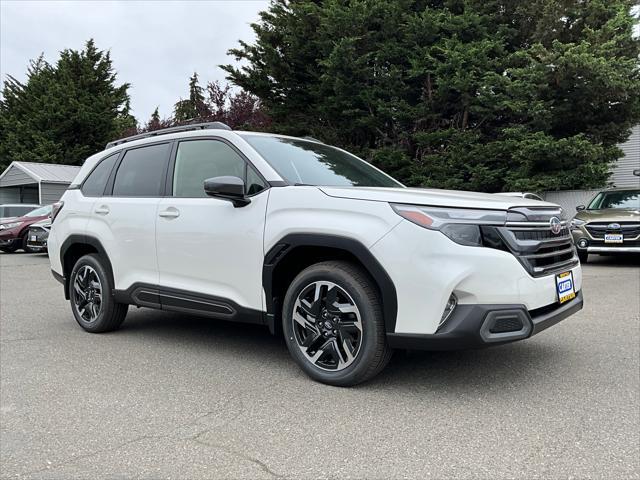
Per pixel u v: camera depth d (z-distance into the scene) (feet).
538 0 49.14
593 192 47.06
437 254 10.18
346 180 13.82
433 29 48.80
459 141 48.57
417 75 48.73
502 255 10.24
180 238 13.96
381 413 10.18
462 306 10.17
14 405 10.88
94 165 17.72
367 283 11.06
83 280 17.07
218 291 13.29
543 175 46.91
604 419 9.79
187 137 14.90
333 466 8.21
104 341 15.93
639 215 31.60
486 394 11.09
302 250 12.02
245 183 13.11
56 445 9.09
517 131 46.39
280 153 13.71
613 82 43.57
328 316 11.59
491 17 50.08
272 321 12.37
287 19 55.06
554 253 11.40
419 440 9.03
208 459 8.51
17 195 94.94
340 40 48.62
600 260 36.83
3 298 24.18
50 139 104.32
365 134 54.39
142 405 10.80
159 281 14.61
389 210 10.72
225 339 15.99
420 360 13.43
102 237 16.16
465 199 10.78
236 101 71.51
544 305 10.90
